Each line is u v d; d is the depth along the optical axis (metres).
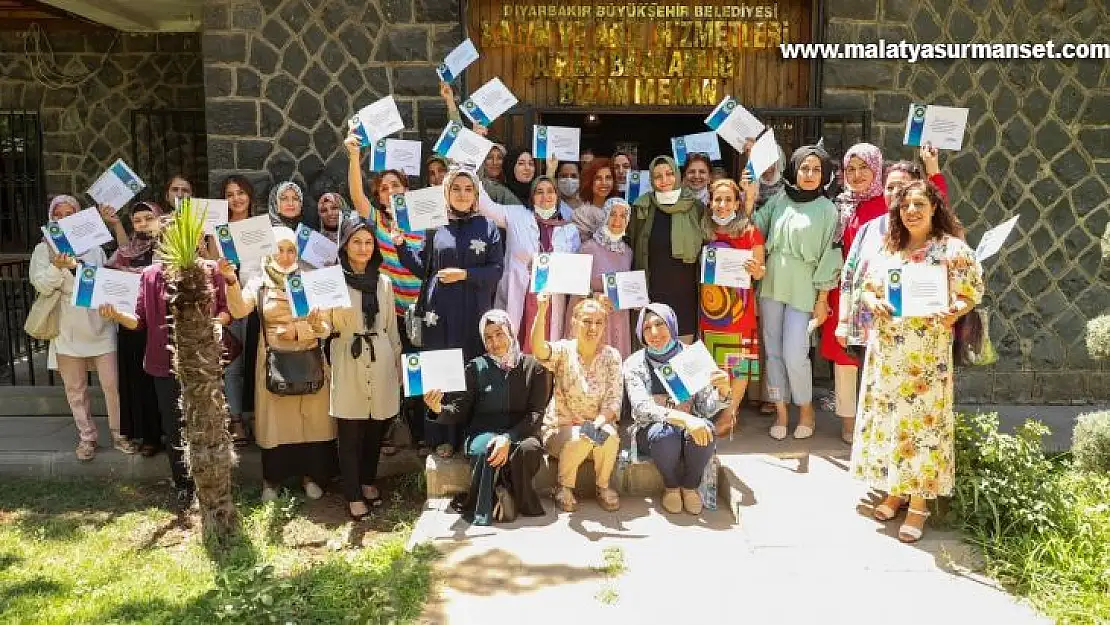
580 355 4.86
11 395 6.69
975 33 6.74
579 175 6.29
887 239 4.47
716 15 6.84
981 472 4.52
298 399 5.25
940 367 4.30
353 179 5.43
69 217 5.06
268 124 6.78
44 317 5.64
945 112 4.86
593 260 5.47
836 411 5.49
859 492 4.86
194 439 4.74
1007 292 6.99
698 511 4.84
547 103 6.94
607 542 4.50
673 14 6.85
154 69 8.76
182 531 5.06
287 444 5.32
